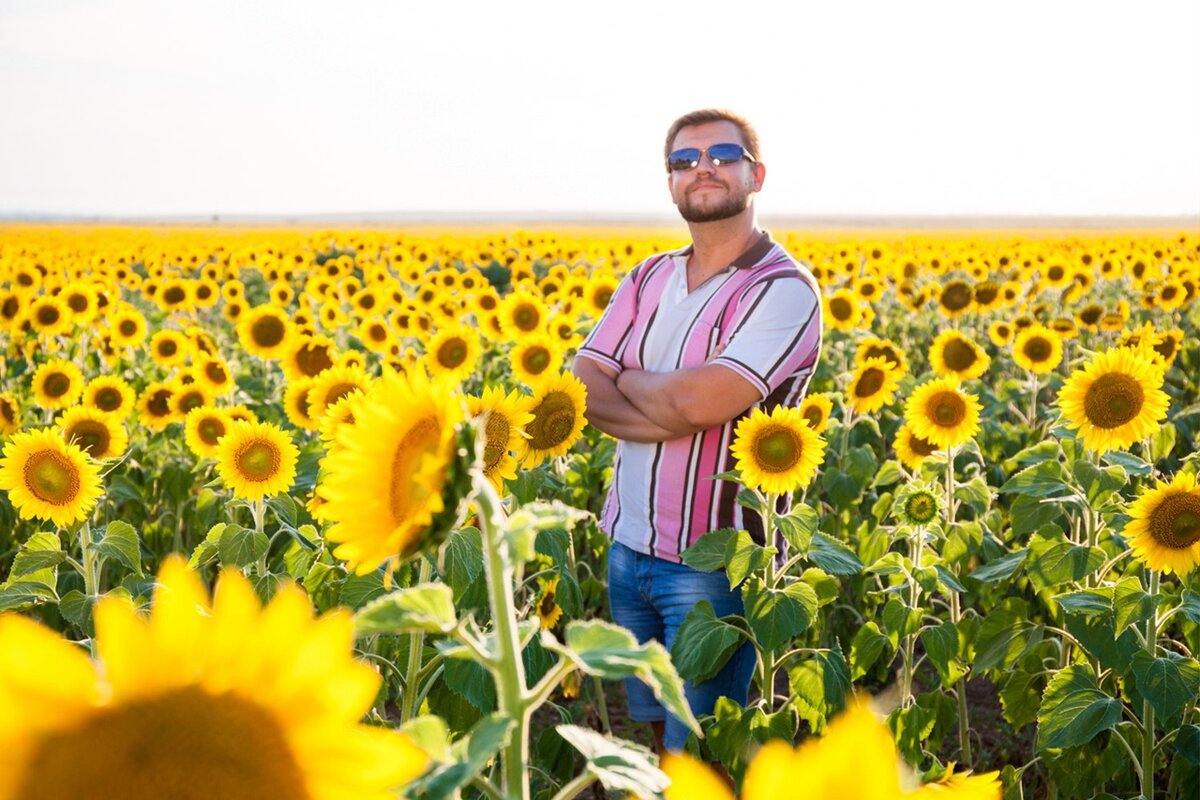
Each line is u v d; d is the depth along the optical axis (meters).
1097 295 22.53
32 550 4.15
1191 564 3.87
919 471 5.60
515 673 1.24
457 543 3.66
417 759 0.79
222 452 4.33
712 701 4.20
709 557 3.86
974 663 4.54
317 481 4.72
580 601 4.66
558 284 14.54
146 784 0.76
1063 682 4.00
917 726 4.20
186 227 122.88
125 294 26.53
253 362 12.09
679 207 4.11
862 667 4.62
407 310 12.70
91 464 4.18
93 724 0.75
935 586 4.58
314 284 15.12
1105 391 4.43
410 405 1.22
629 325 4.37
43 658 0.74
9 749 0.74
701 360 4.08
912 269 20.52
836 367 11.23
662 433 4.05
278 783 0.78
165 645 0.77
